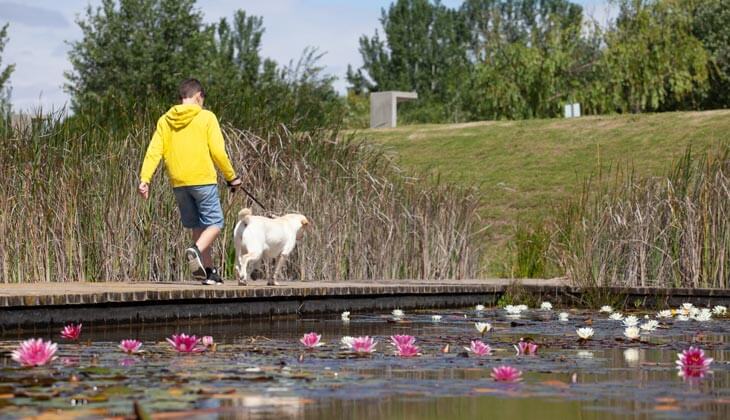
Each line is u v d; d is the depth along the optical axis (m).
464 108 44.06
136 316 7.93
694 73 35.16
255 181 11.89
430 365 4.92
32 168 10.11
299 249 12.23
